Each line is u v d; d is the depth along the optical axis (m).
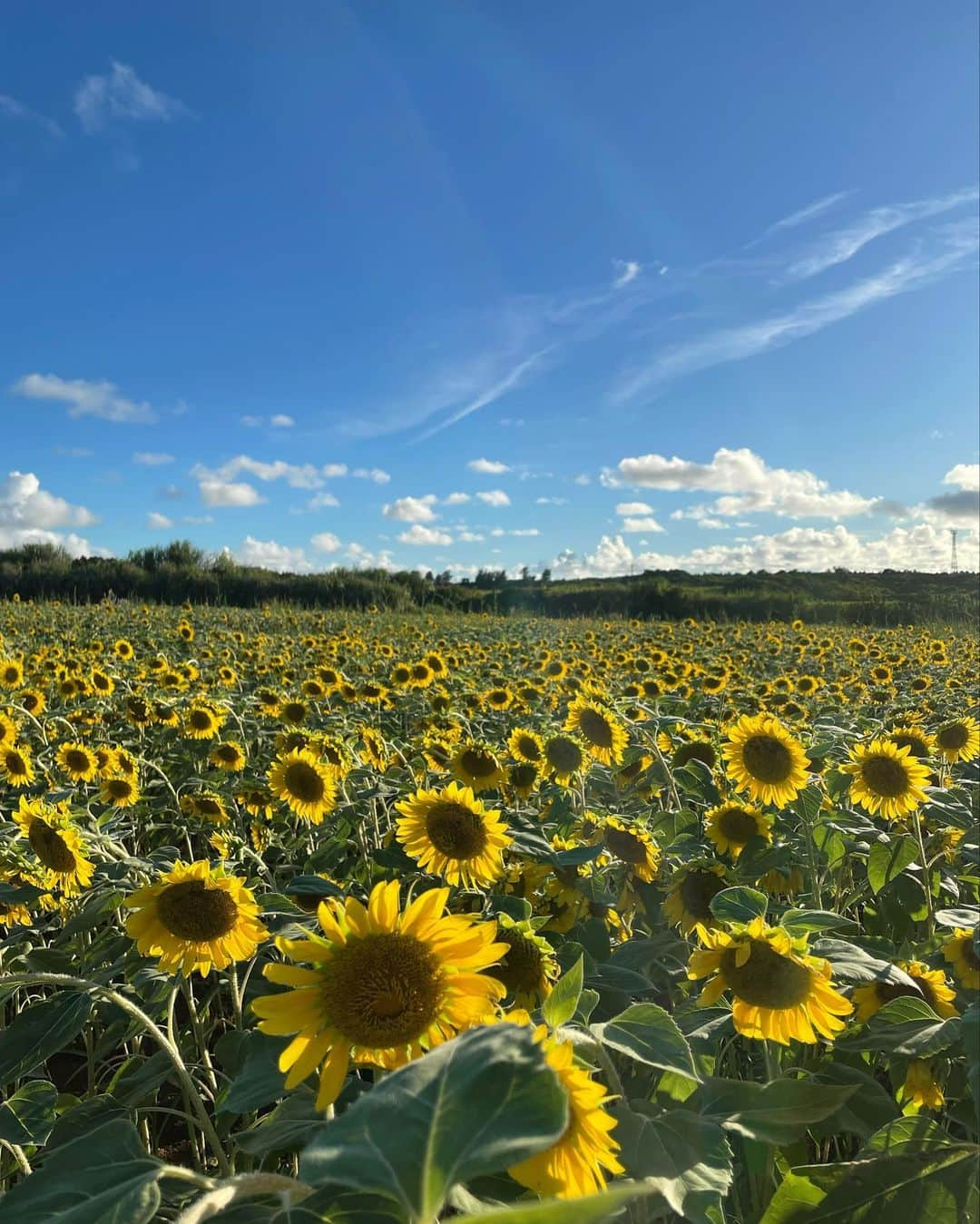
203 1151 3.60
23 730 7.96
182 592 36.66
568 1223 0.77
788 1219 2.04
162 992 2.94
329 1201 1.28
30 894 3.40
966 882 4.04
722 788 4.60
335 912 1.71
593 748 5.37
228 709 7.95
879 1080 3.16
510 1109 0.95
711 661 14.44
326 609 35.84
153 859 3.57
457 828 3.27
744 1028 2.15
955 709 8.89
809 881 4.10
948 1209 1.96
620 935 3.87
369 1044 1.53
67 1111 2.54
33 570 36.31
